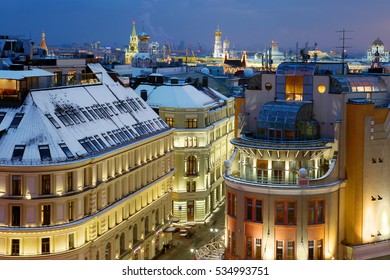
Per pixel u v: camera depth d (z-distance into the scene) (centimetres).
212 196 15700
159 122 12988
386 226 8356
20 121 9425
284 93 8538
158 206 12412
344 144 8075
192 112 14350
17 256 8956
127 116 11919
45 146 9106
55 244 9050
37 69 11206
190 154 14412
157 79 15925
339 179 8069
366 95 8406
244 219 8062
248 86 8838
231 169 8538
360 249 8131
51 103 10056
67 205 9112
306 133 8212
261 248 7981
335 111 8138
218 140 15875
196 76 19250
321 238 7950
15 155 8956
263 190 7850
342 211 8162
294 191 7756
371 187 8175
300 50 10831
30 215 8938
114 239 10388
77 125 10094
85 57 15212
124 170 10750
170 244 13038
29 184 8900
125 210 10819
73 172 9150
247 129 8819
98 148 9950
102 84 12350
